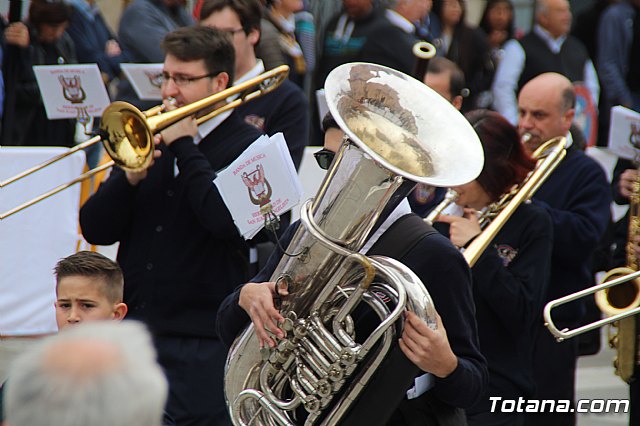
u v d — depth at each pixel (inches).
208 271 433.4
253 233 384.8
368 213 293.0
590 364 780.0
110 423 157.9
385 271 293.0
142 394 160.4
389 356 297.9
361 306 308.2
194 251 434.0
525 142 514.6
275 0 875.4
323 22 1068.5
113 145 417.7
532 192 432.8
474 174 295.3
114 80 922.1
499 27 1060.5
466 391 306.8
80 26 903.1
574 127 548.7
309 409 305.4
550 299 484.4
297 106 556.7
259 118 552.1
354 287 298.0
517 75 987.9
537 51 987.3
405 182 291.9
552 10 987.9
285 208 379.2
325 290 300.4
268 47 743.1
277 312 306.5
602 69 1096.2
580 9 1312.7
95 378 159.0
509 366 426.3
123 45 825.5
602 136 1080.8
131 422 159.3
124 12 826.8
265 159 379.9
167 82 444.8
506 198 435.5
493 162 423.2
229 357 327.0
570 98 511.8
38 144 789.9
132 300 440.1
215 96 437.7
